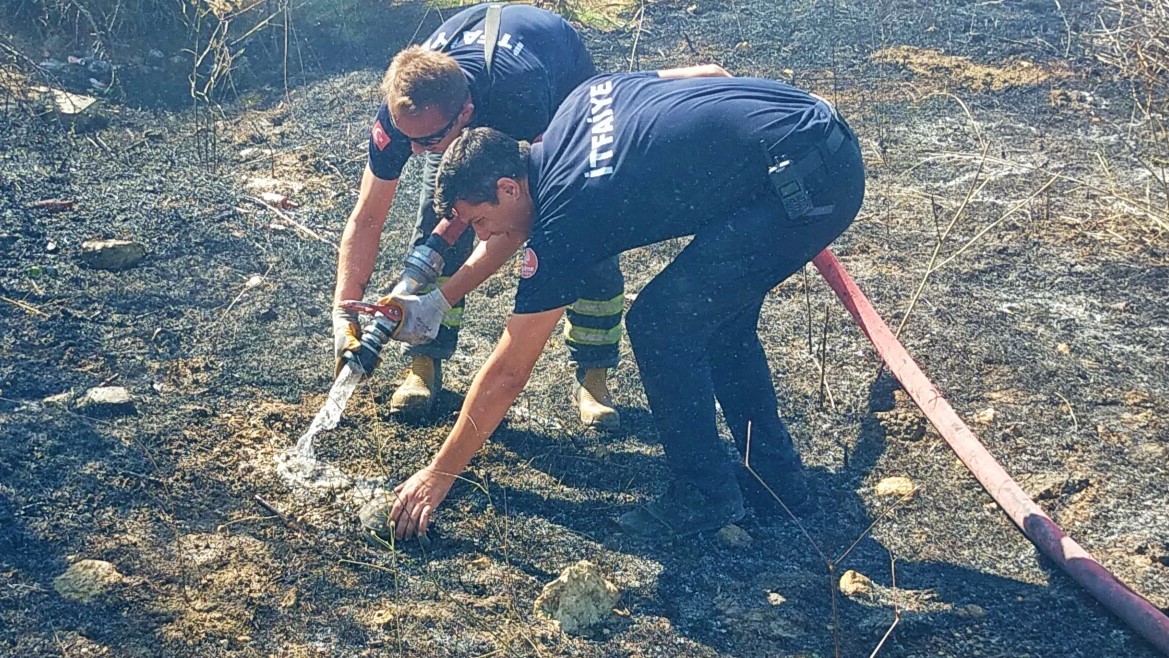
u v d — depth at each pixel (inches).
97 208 196.9
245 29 283.0
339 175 226.4
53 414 143.7
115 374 155.6
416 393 153.5
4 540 122.8
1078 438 158.6
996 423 161.2
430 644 117.2
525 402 162.7
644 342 125.3
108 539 126.0
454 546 132.2
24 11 264.1
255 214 205.0
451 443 128.6
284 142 239.8
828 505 145.4
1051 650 121.4
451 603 123.2
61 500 130.3
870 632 123.2
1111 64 278.4
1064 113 263.3
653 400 129.2
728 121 119.7
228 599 120.2
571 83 148.5
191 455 141.7
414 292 136.8
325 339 171.9
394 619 119.9
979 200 225.6
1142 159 241.1
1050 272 201.5
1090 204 223.6
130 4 268.5
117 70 259.0
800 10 321.7
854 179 123.0
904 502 145.9
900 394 167.8
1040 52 294.5
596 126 118.9
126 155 221.8
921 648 121.2
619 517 139.6
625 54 291.9
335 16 293.1
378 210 141.4
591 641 119.6
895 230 214.8
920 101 269.1
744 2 328.2
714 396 137.9
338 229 205.2
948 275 200.1
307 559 127.4
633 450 154.3
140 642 113.0
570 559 131.8
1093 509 145.1
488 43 136.2
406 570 127.6
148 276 180.2
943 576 133.0
